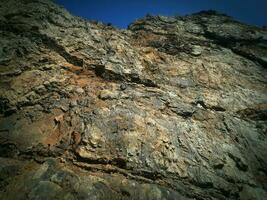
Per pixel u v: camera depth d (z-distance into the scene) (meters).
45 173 8.49
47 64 13.30
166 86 14.64
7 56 12.73
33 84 11.99
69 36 15.57
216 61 18.12
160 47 18.30
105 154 9.54
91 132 10.11
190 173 9.91
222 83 16.34
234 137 12.50
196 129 12.13
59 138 10.01
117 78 13.90
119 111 11.52
